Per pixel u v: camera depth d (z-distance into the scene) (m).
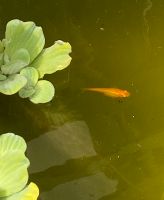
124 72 0.55
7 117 0.52
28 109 0.53
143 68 0.56
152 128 0.53
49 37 0.57
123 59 0.56
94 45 0.57
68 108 0.53
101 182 0.49
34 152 0.50
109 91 0.54
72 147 0.51
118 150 0.51
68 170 0.50
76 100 0.53
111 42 0.57
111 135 0.52
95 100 0.54
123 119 0.53
